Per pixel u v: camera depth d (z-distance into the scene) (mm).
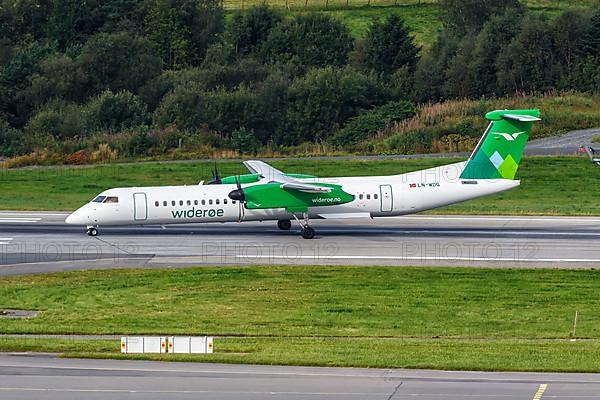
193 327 121000
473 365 98875
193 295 139125
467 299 136625
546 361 100938
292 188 176875
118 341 111562
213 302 135000
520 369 97500
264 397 88000
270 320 125188
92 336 116438
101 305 133750
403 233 188000
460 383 92438
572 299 136625
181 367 98188
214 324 122812
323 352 105188
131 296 138625
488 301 135625
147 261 161750
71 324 122812
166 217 180875
